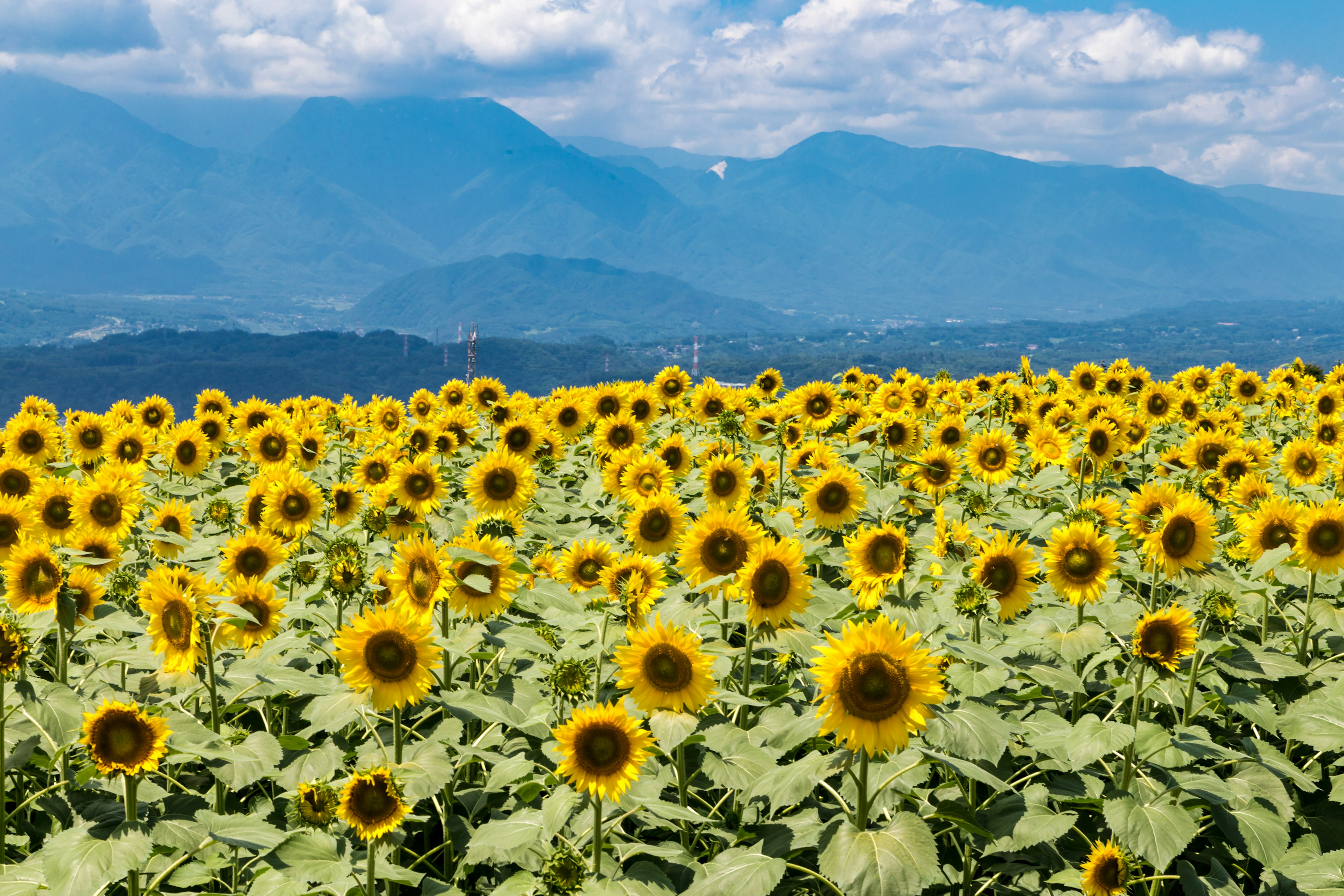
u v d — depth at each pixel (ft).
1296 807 12.02
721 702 12.16
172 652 11.66
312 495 15.34
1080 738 11.22
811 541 14.98
